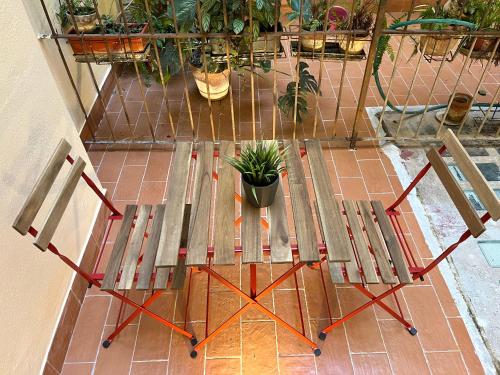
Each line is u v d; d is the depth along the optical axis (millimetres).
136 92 3398
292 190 1544
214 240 1365
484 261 2113
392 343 1796
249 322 1867
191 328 1852
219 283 2025
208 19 2389
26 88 1491
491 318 1879
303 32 2211
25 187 1470
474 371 1705
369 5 2480
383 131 2969
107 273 1509
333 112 3152
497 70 3605
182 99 3312
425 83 3477
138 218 1720
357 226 1675
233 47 2629
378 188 2545
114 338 1812
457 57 3781
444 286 1998
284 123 3051
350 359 1747
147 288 1440
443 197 2475
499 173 2623
